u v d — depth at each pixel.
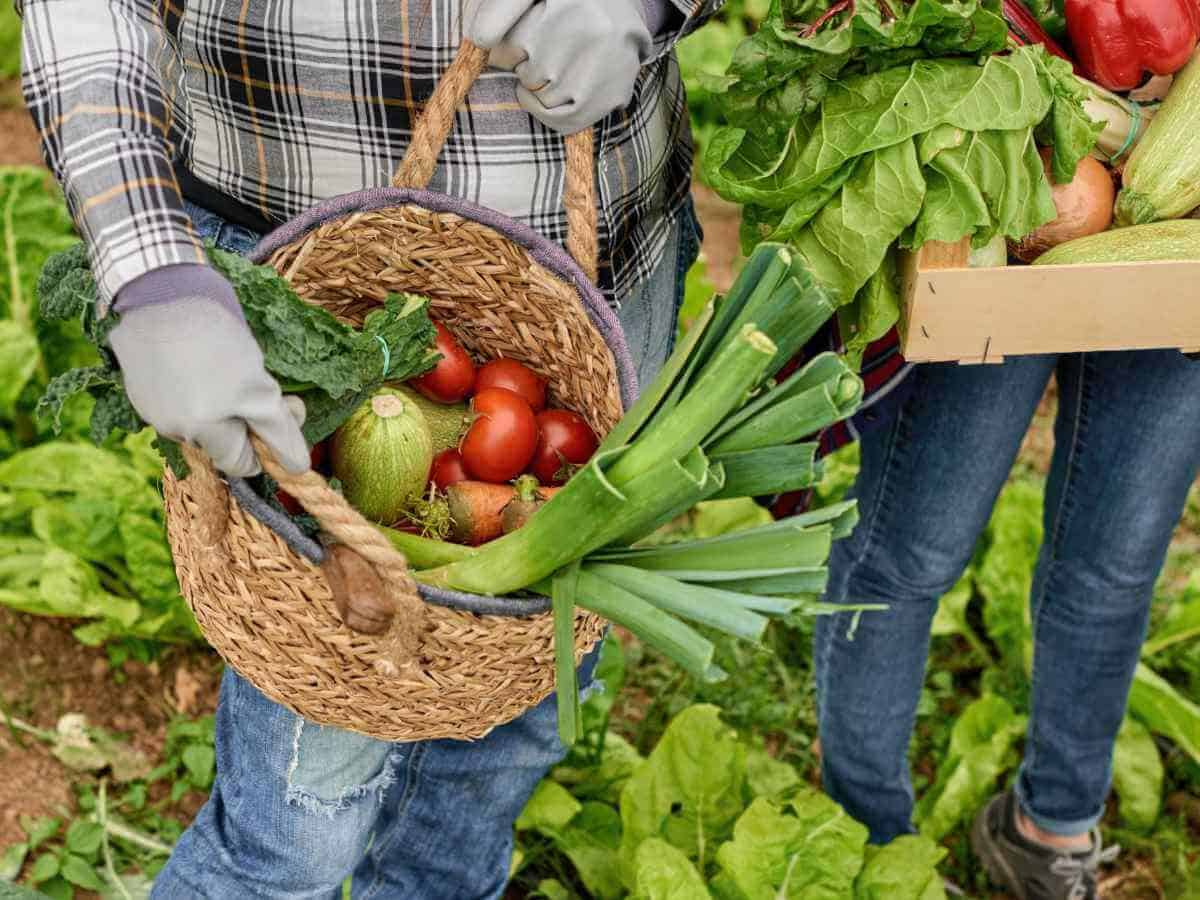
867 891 2.18
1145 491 1.97
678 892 2.06
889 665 2.15
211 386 1.16
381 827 2.05
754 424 1.35
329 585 1.26
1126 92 1.76
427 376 1.64
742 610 1.28
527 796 2.04
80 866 2.28
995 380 1.88
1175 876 2.53
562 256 1.53
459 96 1.45
